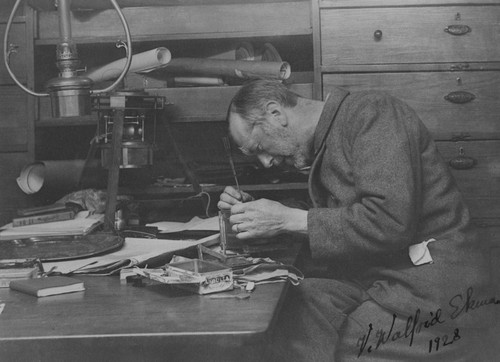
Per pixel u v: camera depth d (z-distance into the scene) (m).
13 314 1.26
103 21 2.98
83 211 2.52
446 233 1.96
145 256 1.70
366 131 1.89
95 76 2.88
